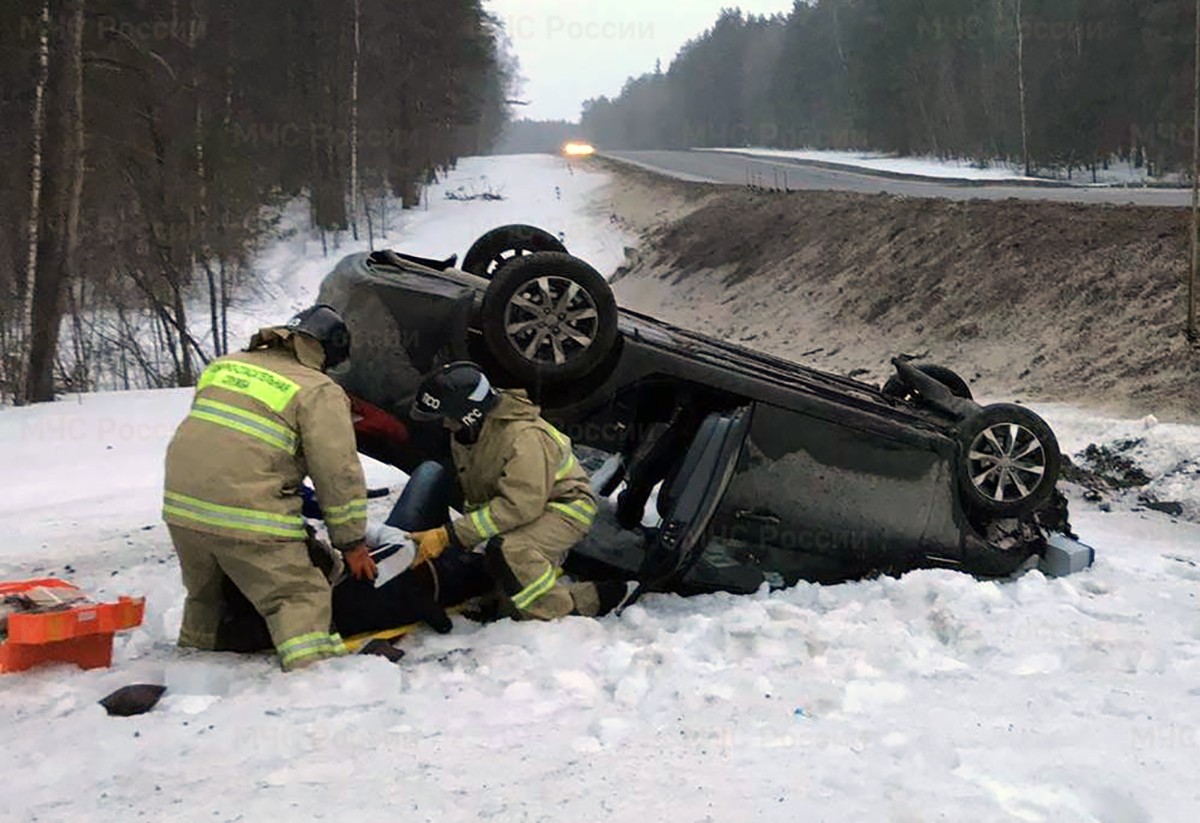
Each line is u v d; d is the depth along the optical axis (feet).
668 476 18.31
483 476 14.93
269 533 12.77
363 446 17.12
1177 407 39.47
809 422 16.90
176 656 13.53
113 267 79.82
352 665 12.46
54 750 10.02
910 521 17.42
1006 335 56.49
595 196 166.40
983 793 9.14
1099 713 11.60
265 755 9.97
